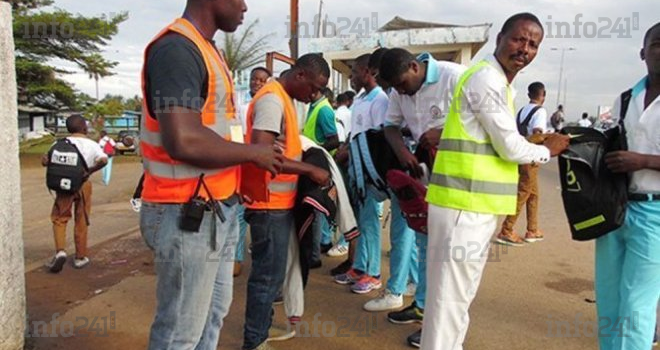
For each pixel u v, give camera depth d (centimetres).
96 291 445
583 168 261
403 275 395
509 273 481
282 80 314
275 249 310
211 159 173
